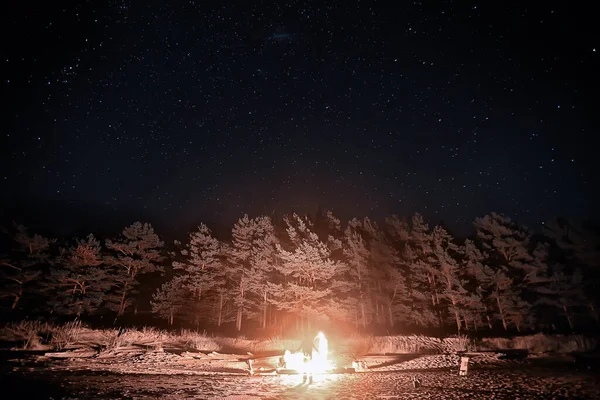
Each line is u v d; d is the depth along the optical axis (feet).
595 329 102.73
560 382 37.78
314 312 116.47
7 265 118.83
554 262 119.14
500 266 126.21
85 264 128.88
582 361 53.78
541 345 75.10
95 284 128.98
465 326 134.31
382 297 149.69
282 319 140.67
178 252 153.38
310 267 119.55
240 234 142.51
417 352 79.71
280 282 134.51
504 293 120.57
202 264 138.21
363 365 54.95
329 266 119.14
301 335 116.26
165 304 132.05
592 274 110.42
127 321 129.49
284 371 51.67
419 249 148.66
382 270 151.94
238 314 136.05
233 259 141.18
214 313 141.49
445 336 110.83
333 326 135.03
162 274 144.97
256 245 144.36
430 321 135.23
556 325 118.62
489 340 85.30
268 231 147.02
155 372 47.09
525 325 118.42
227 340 93.20
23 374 39.73
